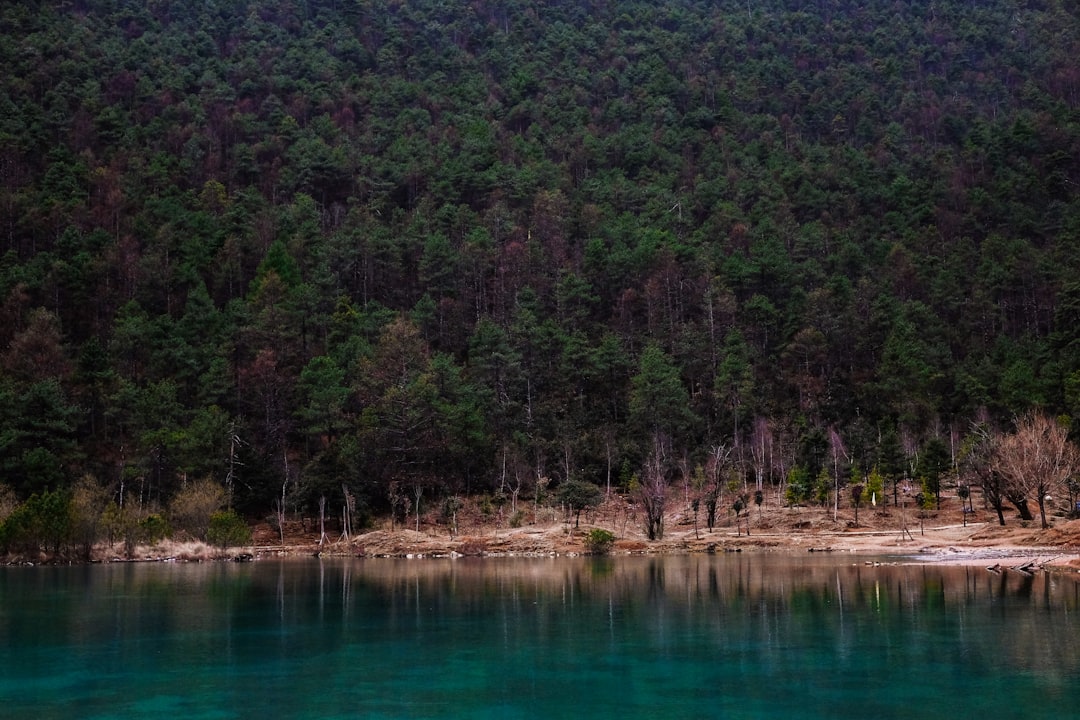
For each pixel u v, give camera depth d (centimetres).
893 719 2155
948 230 19488
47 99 19175
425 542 8644
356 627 3712
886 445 10481
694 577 5528
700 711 2264
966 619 3578
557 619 3850
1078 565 5369
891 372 12888
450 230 16862
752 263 15475
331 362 11844
